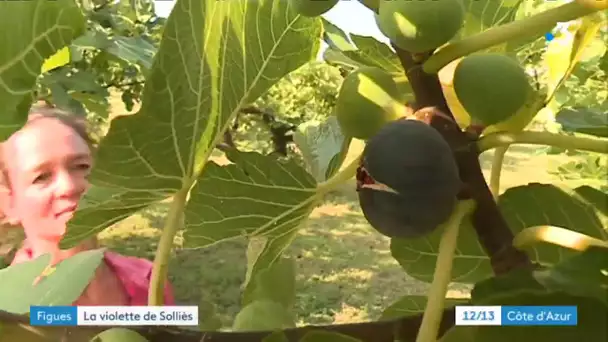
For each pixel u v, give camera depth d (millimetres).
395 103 725
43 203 1468
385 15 682
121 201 818
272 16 839
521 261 680
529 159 2303
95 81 3008
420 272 967
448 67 836
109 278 1523
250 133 3359
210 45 753
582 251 637
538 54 1104
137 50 2977
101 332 716
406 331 707
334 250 4898
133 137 732
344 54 1084
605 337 614
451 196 649
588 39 799
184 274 4625
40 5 661
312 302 4207
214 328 982
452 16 664
